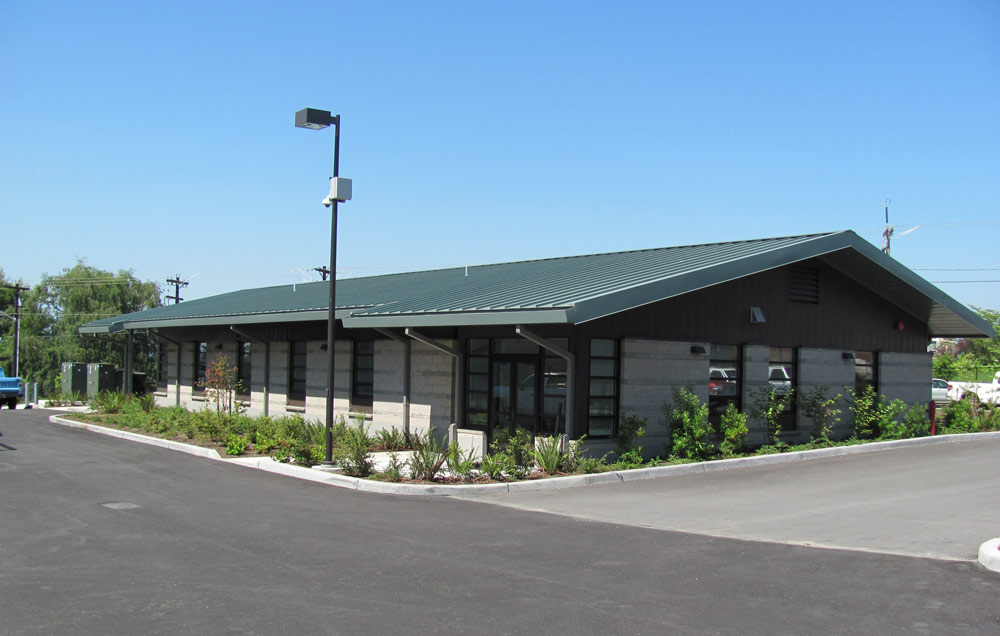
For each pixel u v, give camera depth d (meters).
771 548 8.81
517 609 6.56
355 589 7.11
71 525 9.84
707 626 6.18
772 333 18.64
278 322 22.77
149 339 60.00
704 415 15.94
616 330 15.70
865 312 21.00
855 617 6.43
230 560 8.14
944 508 11.26
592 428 15.46
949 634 6.06
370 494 12.38
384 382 19.89
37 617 6.27
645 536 9.41
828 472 14.86
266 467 15.03
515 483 12.82
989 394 33.66
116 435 21.55
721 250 18.72
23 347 60.28
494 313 14.41
